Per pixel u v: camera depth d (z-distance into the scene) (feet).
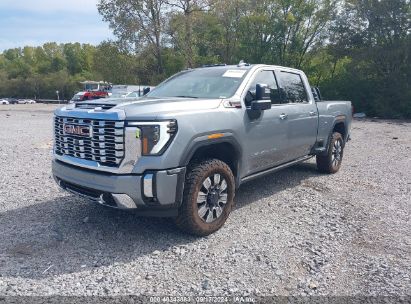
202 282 11.55
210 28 136.67
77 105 15.23
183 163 13.50
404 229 15.76
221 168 14.90
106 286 11.23
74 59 386.93
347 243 14.39
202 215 14.53
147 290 11.09
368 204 19.03
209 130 14.37
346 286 11.43
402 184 23.15
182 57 142.10
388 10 90.48
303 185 22.66
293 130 19.76
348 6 99.04
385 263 12.79
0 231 15.15
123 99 15.84
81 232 15.17
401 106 87.51
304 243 14.37
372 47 92.48
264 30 129.49
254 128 16.80
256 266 12.59
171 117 13.21
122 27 130.31
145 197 13.02
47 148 35.81
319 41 125.80
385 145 40.73
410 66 88.63
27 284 11.27
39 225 15.81
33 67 389.80
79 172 14.05
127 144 12.78
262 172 18.48
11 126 59.06
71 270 12.16
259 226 16.03
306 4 123.85
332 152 25.07
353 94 96.17
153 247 13.92
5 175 24.54
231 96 16.37
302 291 11.16
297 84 21.53
